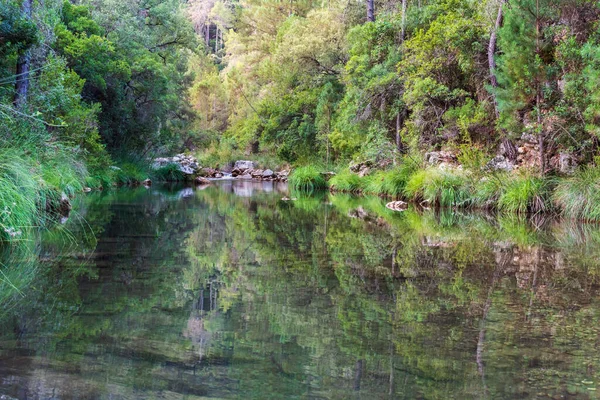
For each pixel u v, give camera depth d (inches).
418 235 309.0
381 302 154.6
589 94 387.9
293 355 108.4
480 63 544.7
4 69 451.2
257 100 1444.4
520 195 438.3
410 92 599.5
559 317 139.3
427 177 534.3
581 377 97.7
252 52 1456.7
